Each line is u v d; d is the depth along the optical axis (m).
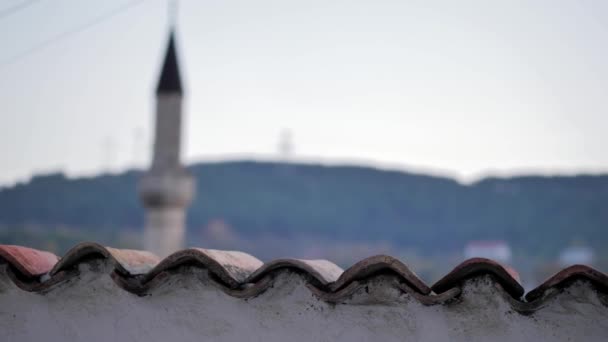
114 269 4.15
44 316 4.30
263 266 3.94
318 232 115.62
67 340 4.23
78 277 4.27
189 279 4.11
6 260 4.28
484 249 101.00
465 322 3.68
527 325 3.61
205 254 3.98
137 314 4.16
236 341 3.99
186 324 4.08
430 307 3.74
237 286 3.99
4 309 4.36
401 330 3.76
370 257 3.75
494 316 3.65
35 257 4.43
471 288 3.70
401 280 3.78
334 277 4.12
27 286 4.25
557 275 3.57
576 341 3.55
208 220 114.00
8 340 4.32
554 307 3.61
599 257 86.25
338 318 3.86
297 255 104.56
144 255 4.49
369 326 3.81
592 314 3.56
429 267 79.00
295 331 3.91
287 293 3.96
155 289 4.13
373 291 3.83
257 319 3.98
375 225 118.19
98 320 4.21
